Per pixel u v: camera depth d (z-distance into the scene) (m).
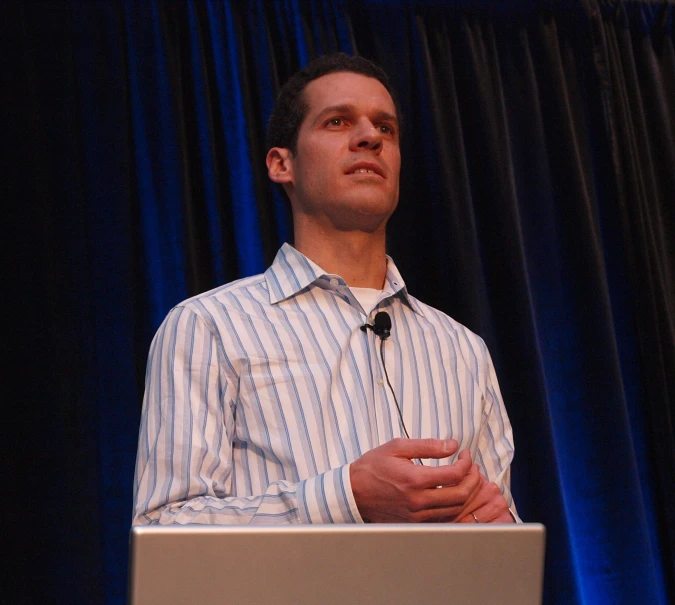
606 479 4.82
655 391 5.02
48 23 4.50
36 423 4.05
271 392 2.86
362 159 3.33
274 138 3.73
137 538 1.56
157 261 4.41
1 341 4.12
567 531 4.55
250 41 4.88
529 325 4.82
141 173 4.51
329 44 5.00
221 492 2.67
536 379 4.74
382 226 3.39
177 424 2.73
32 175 4.27
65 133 4.40
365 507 2.34
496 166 5.07
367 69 3.87
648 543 4.72
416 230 4.96
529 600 1.72
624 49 5.57
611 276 5.29
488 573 1.70
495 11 5.40
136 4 4.70
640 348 5.14
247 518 2.44
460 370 3.22
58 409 4.07
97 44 4.55
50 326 4.13
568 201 5.20
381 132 3.54
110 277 4.29
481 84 5.20
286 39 4.95
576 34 5.54
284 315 3.08
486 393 3.30
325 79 3.60
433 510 2.31
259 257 4.54
